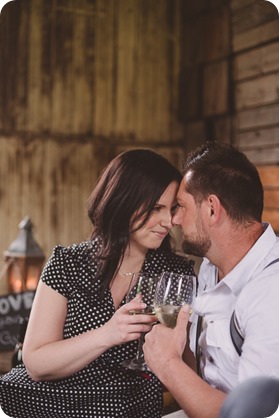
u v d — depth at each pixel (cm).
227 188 185
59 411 205
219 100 497
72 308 210
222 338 186
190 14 530
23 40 502
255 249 183
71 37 514
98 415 204
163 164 215
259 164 456
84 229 519
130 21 529
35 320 208
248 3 465
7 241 500
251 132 465
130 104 532
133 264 218
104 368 207
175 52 540
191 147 532
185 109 537
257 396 146
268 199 435
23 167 505
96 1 519
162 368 174
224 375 186
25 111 505
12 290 450
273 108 445
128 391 207
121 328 189
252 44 462
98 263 211
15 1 497
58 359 195
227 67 488
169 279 186
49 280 210
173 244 232
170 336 178
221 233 186
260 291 175
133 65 532
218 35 497
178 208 209
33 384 208
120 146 530
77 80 517
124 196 210
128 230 211
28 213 507
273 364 167
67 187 516
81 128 520
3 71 498
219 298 191
